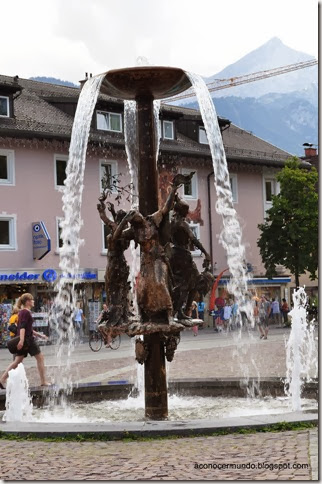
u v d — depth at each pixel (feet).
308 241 182.80
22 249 148.97
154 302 40.91
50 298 151.53
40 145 153.48
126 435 33.24
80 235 157.89
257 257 201.36
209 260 42.70
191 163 182.91
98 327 41.96
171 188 41.32
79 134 44.70
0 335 134.21
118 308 41.70
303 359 80.89
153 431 33.24
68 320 145.59
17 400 42.09
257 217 203.10
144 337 41.70
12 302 144.56
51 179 154.81
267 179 208.44
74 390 49.39
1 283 143.74
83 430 33.68
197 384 50.98
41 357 56.44
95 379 65.98
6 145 148.46
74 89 196.34
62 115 165.89
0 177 148.46
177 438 32.96
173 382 51.31
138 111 43.06
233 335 142.51
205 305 180.45
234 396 50.26
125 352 106.32
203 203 185.68
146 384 42.06
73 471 27.78
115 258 41.70
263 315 128.16
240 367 72.79
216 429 33.32
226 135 211.20
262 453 28.91
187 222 42.63
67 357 97.40
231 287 187.42
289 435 32.19
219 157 47.80
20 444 33.04
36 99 169.48
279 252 185.47
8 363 91.56
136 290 41.52
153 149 42.88
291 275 207.82
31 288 149.69
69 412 45.73
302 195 184.14
